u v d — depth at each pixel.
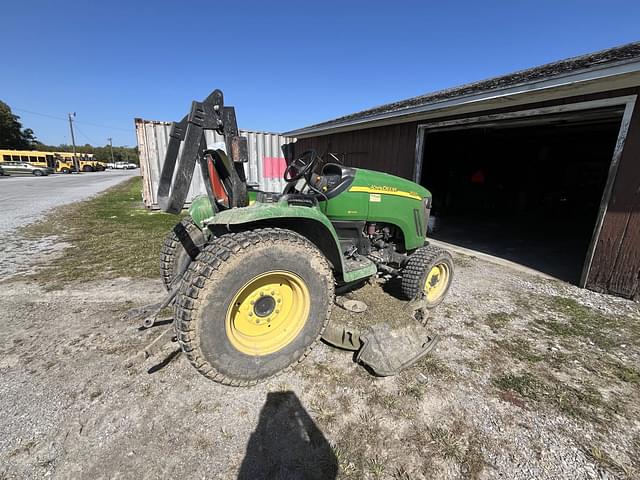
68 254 4.34
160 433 1.53
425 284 2.75
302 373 1.97
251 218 1.67
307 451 1.46
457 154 9.77
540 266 4.42
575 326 2.72
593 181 10.06
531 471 1.39
